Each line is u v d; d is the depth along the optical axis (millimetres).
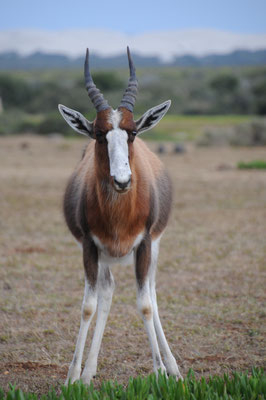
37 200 23469
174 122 96000
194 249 15289
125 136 7426
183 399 6445
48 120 77938
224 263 14031
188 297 11609
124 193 7445
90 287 7980
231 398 6344
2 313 10859
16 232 17719
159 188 9164
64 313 10859
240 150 49500
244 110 132375
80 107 100375
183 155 44562
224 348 9133
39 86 141750
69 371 7785
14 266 13977
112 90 141500
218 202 22484
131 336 9695
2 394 6668
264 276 12883
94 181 7980
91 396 6484
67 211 9297
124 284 12609
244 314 10562
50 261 14391
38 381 8102
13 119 86188
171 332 9828
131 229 8016
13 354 8992
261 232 17266
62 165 38094
